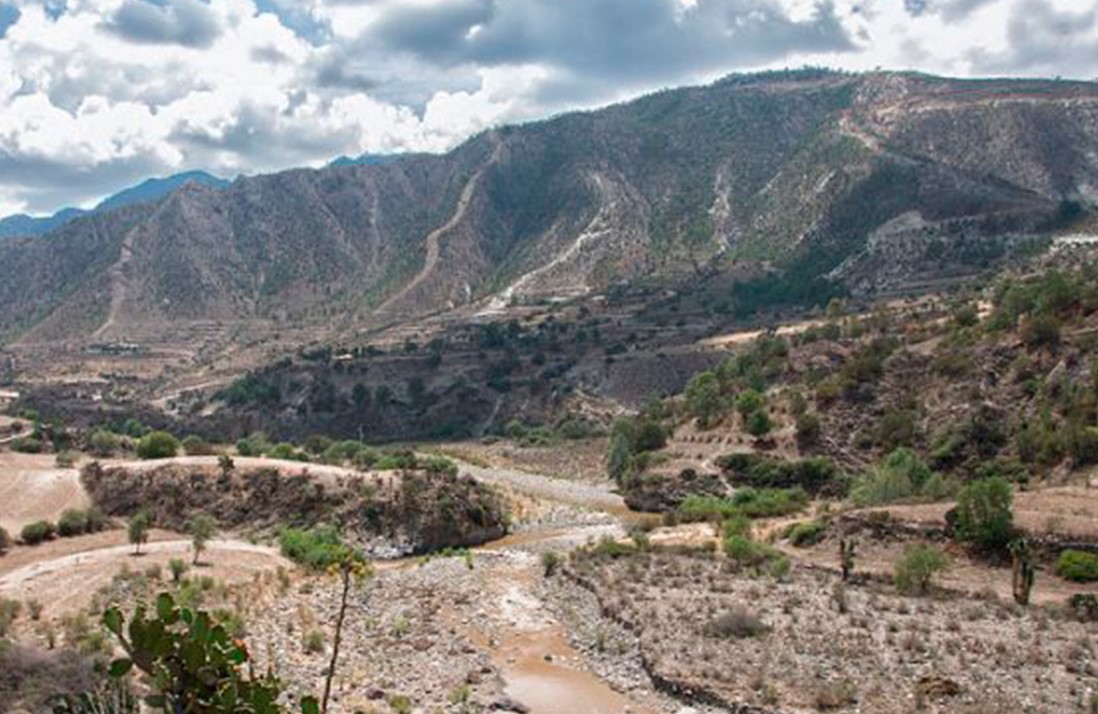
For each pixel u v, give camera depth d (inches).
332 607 2089.1
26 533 2994.6
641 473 4163.4
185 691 432.5
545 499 4188.0
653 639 1731.1
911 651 1609.3
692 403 4982.8
